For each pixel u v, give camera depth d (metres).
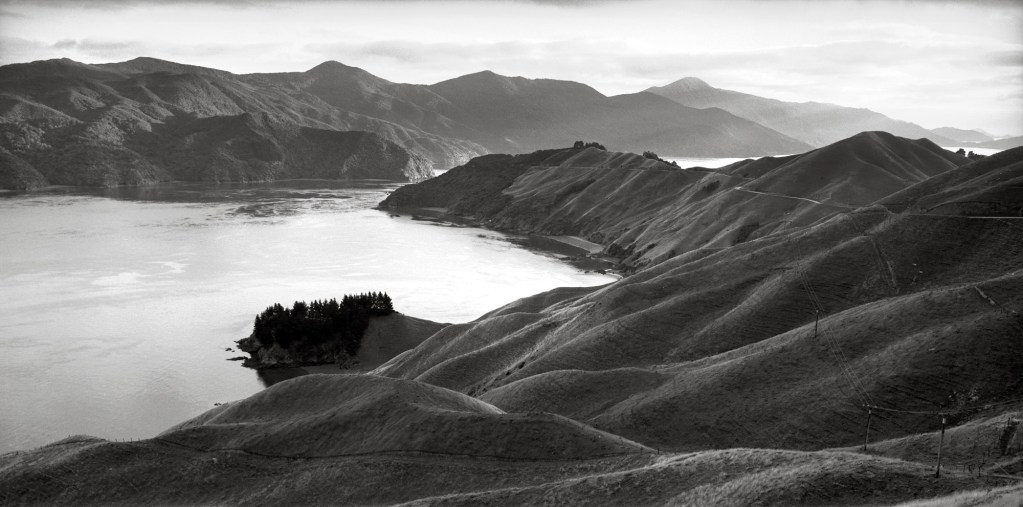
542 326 126.81
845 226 126.62
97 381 125.19
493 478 59.59
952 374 72.19
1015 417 59.22
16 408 112.69
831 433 69.44
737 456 52.25
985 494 39.59
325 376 83.44
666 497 48.59
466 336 135.12
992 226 110.69
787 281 109.25
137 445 72.31
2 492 65.31
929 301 85.31
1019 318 76.62
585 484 52.38
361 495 60.81
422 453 64.50
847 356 80.94
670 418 78.06
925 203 129.75
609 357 103.75
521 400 90.00
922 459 55.78
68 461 69.50
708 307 111.56
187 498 64.75
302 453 68.88
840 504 42.84
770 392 78.44
